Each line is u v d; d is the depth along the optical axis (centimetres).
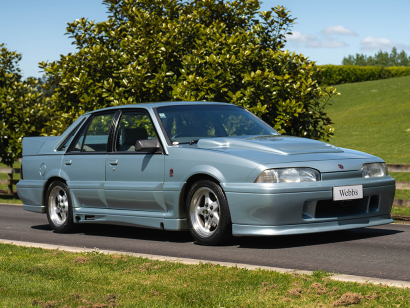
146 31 1084
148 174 607
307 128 1023
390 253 503
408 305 319
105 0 1158
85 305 347
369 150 2803
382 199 565
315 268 442
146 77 1038
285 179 511
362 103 4953
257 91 989
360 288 360
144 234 684
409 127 3425
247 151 548
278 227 511
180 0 1175
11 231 756
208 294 360
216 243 555
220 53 1050
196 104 663
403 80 6131
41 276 432
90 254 519
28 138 805
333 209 539
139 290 380
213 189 547
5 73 1555
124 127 658
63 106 1140
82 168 690
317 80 1047
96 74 1094
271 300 344
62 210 729
